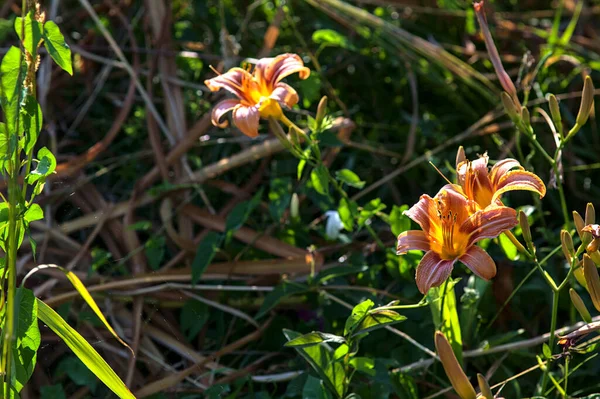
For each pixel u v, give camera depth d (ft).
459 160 4.67
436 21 7.59
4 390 4.38
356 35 7.11
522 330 5.27
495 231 4.39
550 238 5.70
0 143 4.35
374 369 4.95
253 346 5.64
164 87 6.35
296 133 5.06
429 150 6.64
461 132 6.84
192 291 5.67
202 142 6.27
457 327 4.94
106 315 5.61
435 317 4.94
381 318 4.66
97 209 6.01
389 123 6.92
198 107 6.54
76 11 7.02
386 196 6.38
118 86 6.87
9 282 4.29
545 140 6.49
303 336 4.61
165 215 5.94
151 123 6.14
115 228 5.94
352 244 5.81
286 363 5.48
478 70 7.25
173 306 5.70
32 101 4.38
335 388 4.82
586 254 4.49
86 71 6.70
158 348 5.63
